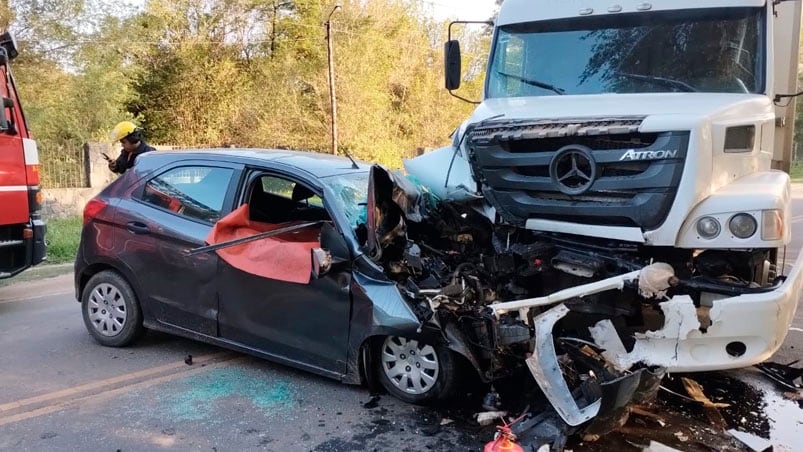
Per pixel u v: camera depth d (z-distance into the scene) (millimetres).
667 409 4086
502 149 4129
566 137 3891
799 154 41188
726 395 4352
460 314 3902
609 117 3871
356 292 4105
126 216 5160
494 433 3799
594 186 3809
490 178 4184
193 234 4801
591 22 5273
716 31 4902
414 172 4875
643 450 3549
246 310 4570
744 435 3752
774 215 3586
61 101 15977
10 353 5215
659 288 3477
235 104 23094
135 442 3684
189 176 5039
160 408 4148
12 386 4504
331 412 4098
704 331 3557
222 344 4754
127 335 5230
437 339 3854
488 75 5664
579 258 3926
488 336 3838
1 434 3766
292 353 4441
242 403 4234
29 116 14805
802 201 19875
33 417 3998
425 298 3910
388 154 24625
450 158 4750
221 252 4578
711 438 3715
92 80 16500
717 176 3744
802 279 3896
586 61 5215
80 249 5434
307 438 3750
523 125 4086
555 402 3572
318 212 5512
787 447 3617
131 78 19734
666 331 3588
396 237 4184
